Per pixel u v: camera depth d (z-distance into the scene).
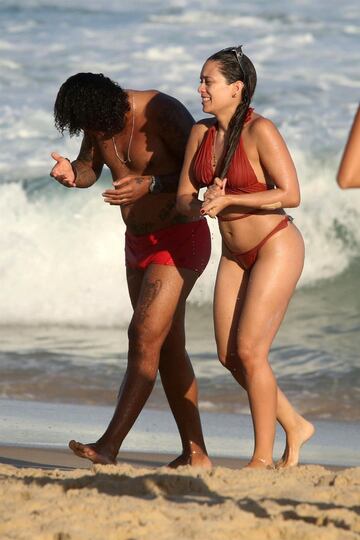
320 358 34.75
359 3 83.12
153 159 20.38
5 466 18.95
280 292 19.12
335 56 69.75
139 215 20.39
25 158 50.59
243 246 19.39
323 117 56.19
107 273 42.53
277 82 63.44
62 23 76.50
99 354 35.31
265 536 14.52
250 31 75.50
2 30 74.25
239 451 24.73
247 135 18.80
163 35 74.06
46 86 62.31
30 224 44.09
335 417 29.23
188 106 59.12
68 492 16.36
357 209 46.16
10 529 14.61
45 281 41.91
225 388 31.55
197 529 14.50
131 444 25.02
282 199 18.67
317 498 16.50
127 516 15.09
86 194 45.03
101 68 66.06
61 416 27.83
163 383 21.23
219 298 19.77
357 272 44.75
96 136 20.56
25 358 34.50
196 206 19.11
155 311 20.06
